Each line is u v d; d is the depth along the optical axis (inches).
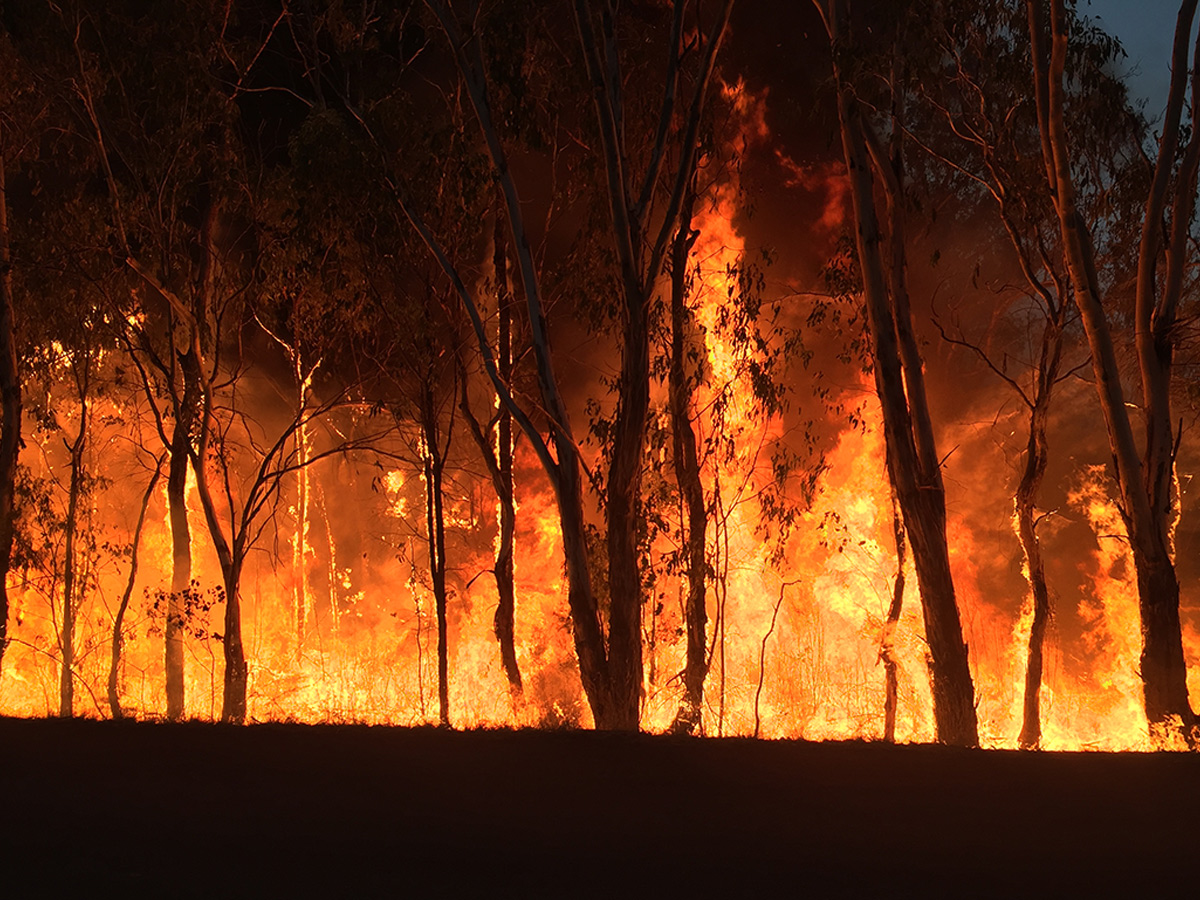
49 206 867.4
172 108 811.4
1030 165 771.4
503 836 329.4
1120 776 403.9
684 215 813.2
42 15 807.1
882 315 757.9
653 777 398.6
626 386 722.2
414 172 760.3
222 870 297.3
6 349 872.3
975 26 773.9
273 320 887.1
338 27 792.3
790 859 309.3
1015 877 294.7
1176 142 719.7
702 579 808.9
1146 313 735.1
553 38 807.7
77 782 387.5
